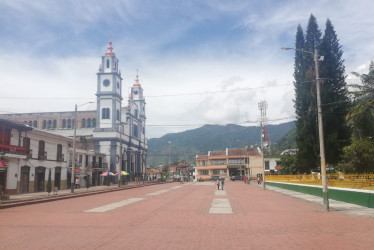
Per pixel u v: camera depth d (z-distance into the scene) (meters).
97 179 52.25
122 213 14.78
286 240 8.80
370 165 24.97
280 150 101.81
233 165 88.25
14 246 8.20
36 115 71.69
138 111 78.31
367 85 25.16
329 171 34.34
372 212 14.84
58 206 18.44
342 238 9.06
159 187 44.50
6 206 17.80
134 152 72.88
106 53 63.50
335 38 31.58
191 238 9.06
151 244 8.31
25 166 31.12
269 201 21.14
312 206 17.84
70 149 40.84
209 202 20.25
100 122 61.78
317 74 16.91
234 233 9.81
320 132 16.38
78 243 8.46
